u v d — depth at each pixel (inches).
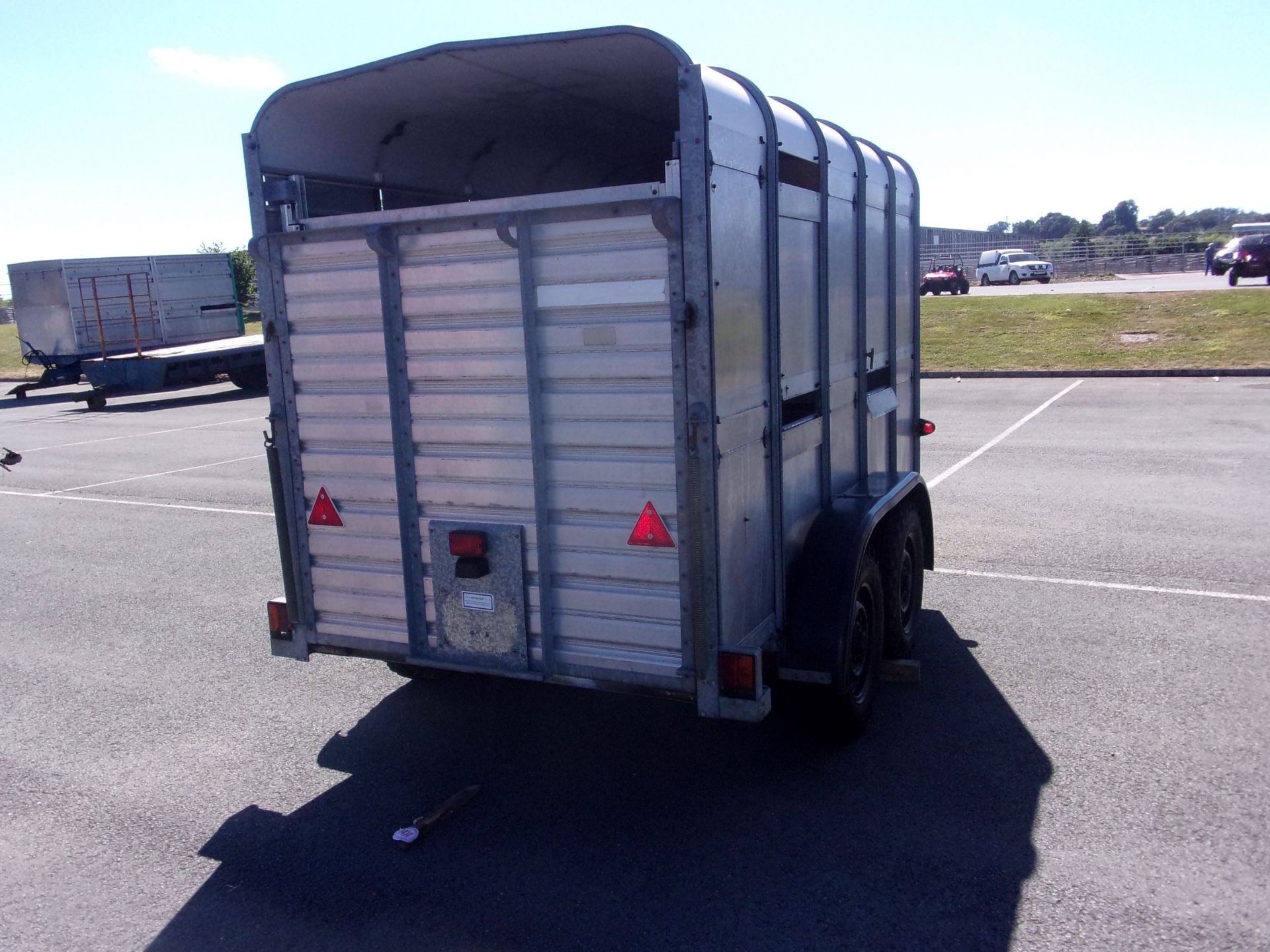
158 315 1031.0
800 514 183.5
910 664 218.8
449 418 160.1
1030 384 758.5
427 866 156.5
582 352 147.9
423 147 207.8
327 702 224.5
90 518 426.9
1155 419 562.6
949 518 364.2
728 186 146.1
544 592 156.7
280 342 172.2
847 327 207.3
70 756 200.5
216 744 204.5
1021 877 147.3
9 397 1035.9
